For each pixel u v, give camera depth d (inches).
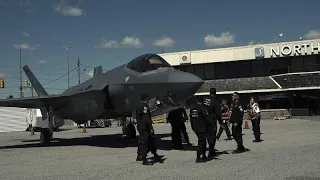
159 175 280.2
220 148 449.7
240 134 402.3
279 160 331.0
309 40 1487.5
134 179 267.9
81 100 556.7
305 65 1530.5
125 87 500.7
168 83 445.4
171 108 447.2
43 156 449.4
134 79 490.0
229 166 309.4
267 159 340.5
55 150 521.7
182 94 434.9
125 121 690.8
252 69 1601.9
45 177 293.1
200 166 315.9
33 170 335.3
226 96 1637.6
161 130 951.0
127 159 383.6
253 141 524.7
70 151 495.5
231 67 1633.9
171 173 286.7
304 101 1542.8
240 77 1615.4
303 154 363.9
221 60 1611.7
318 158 334.6
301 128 775.7
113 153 447.5
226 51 1605.6
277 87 1502.2
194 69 1700.3
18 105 653.9
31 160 414.6
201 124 339.6
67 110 612.1
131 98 495.8
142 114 349.4
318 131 670.5
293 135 604.1
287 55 1518.2
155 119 1569.9
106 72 596.4
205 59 1638.8
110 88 522.9
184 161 349.7
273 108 1573.6
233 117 400.5
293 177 252.7
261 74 1587.1
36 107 667.4
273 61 1572.3
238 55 1587.1
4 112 1370.6
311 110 1537.9
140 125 349.7
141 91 478.3
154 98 461.4
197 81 425.4
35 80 886.4
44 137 622.8
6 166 372.8
